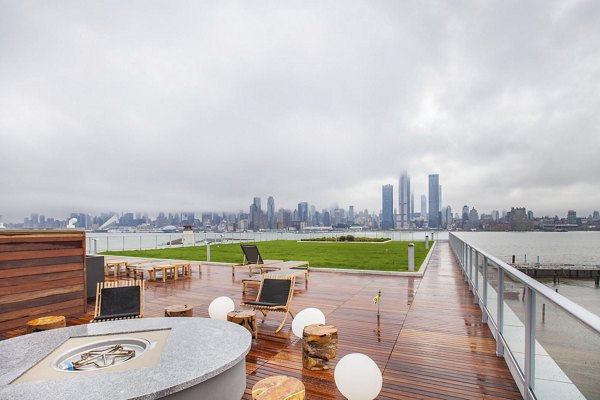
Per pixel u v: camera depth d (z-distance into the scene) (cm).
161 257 1576
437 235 3023
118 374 259
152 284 936
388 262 1323
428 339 468
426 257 1423
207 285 915
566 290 3966
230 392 291
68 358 312
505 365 381
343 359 315
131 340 345
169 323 395
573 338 203
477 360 396
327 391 330
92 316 643
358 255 1617
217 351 307
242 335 351
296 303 683
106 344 340
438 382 342
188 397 253
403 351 425
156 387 237
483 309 544
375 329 513
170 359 288
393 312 610
